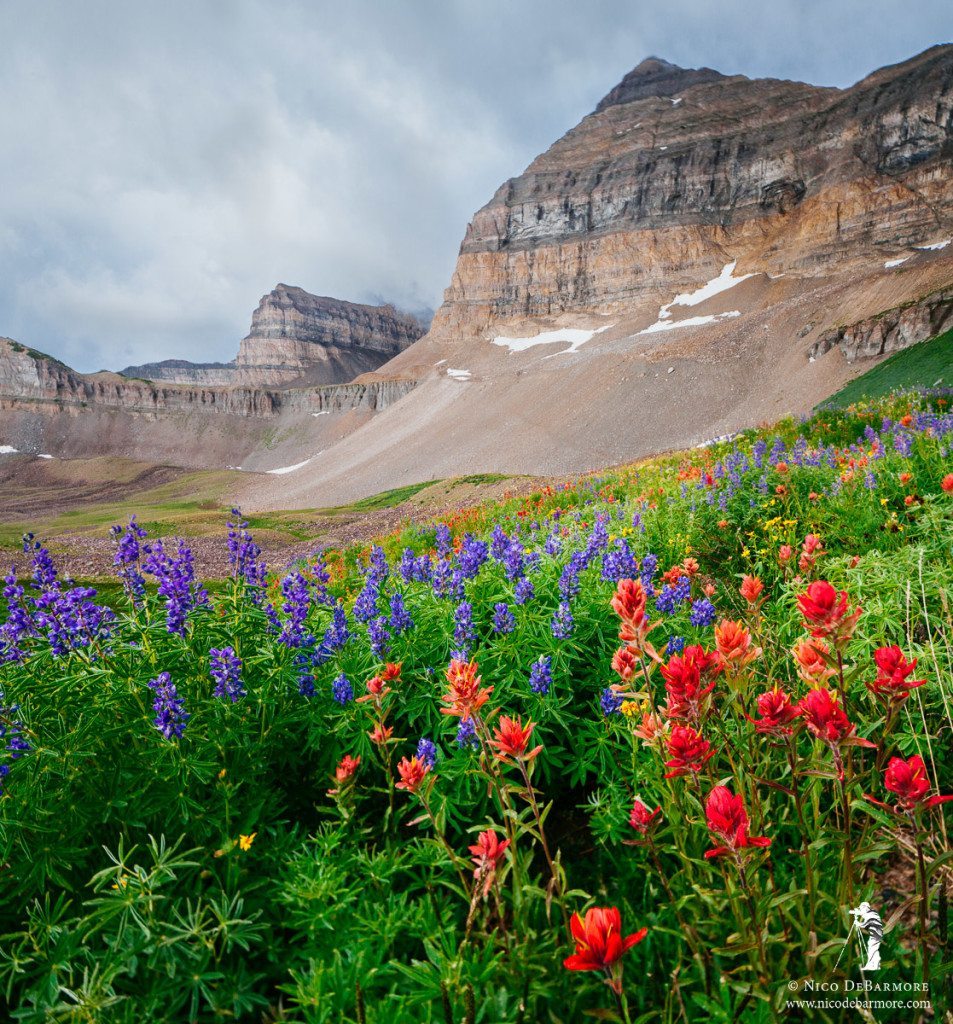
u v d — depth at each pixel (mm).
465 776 3652
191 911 2809
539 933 2523
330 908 2793
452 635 4836
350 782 3160
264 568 5176
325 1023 2250
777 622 4840
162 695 3369
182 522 62438
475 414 164375
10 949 2768
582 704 4273
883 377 57438
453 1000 2250
